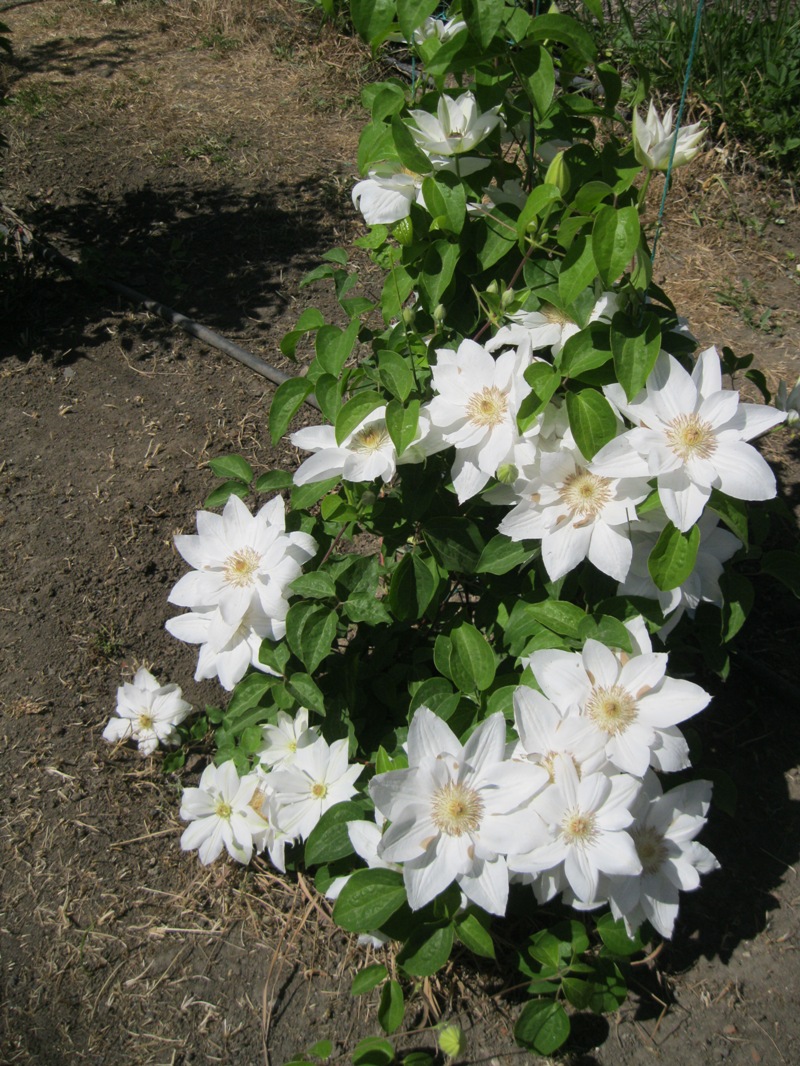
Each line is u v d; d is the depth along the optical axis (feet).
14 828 3.74
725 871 3.57
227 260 6.46
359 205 3.13
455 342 3.22
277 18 9.56
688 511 2.62
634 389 2.70
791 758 3.86
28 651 4.27
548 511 2.82
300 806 3.17
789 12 7.61
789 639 4.24
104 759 3.93
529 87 2.90
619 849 2.64
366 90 3.36
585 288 2.87
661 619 2.91
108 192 7.12
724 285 6.08
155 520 4.79
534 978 3.10
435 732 2.74
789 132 6.89
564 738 2.71
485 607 3.36
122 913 3.52
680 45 7.17
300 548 3.09
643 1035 3.20
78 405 5.40
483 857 2.64
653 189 6.81
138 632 4.36
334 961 3.38
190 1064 3.19
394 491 3.26
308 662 3.00
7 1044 3.23
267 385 5.54
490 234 3.10
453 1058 3.16
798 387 3.52
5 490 4.92
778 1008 3.25
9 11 10.32
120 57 9.19
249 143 7.73
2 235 5.91
